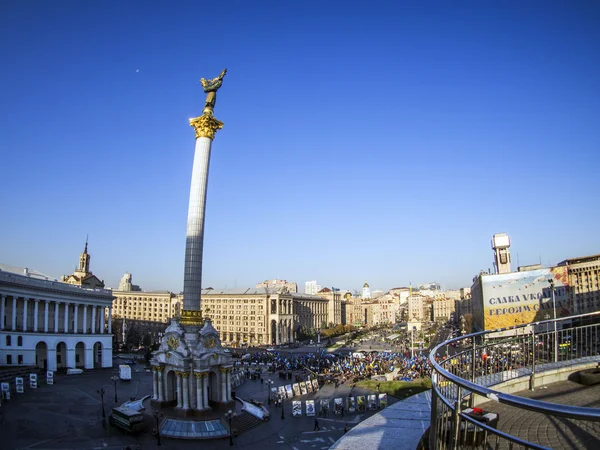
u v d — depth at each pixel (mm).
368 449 16391
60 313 124500
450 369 21375
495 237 188375
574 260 151125
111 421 69125
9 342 107375
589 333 23094
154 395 79625
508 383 19125
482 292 146125
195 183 82688
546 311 142375
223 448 62094
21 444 57969
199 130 84250
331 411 84438
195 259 80875
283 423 75938
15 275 111125
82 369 124062
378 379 113562
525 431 14031
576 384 19062
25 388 90750
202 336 77500
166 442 63500
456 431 11672
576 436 13211
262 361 155125
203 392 75000
